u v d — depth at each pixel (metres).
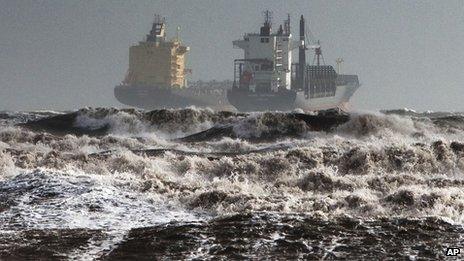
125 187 91.44
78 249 61.16
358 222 67.06
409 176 109.75
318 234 63.12
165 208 82.12
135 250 60.41
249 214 70.25
